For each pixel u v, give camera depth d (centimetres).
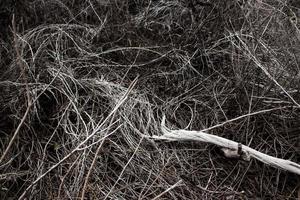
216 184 213
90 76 254
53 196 196
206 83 260
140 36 284
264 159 214
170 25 293
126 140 223
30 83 230
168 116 240
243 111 240
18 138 212
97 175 207
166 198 204
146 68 263
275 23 288
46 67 247
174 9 301
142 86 252
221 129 235
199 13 296
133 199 202
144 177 211
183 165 220
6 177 197
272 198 211
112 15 288
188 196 207
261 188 212
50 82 233
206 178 216
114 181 208
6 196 194
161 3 307
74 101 233
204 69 271
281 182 217
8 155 207
